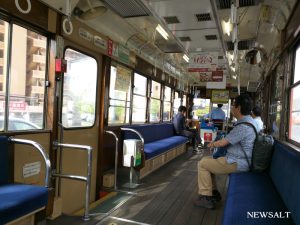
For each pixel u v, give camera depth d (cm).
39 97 315
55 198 328
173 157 734
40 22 295
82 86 396
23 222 247
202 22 450
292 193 222
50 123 323
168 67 812
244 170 355
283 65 418
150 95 683
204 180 363
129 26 473
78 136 388
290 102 387
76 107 384
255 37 548
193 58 662
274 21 419
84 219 310
